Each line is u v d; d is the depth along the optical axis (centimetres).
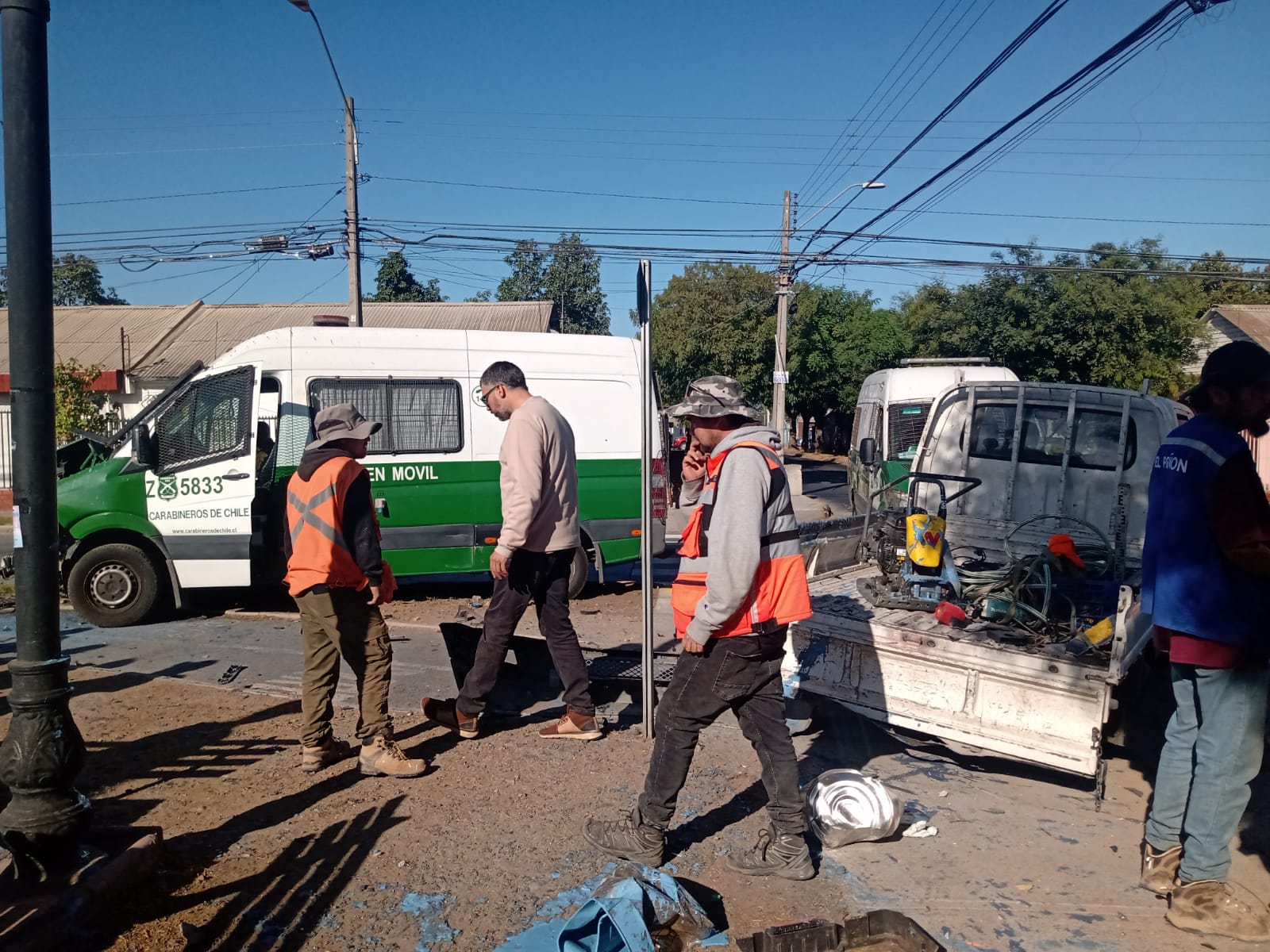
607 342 922
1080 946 327
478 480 866
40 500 310
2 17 300
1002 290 2766
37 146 305
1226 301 4159
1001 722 456
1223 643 330
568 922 304
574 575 912
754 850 378
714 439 368
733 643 352
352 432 450
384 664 450
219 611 862
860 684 505
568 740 505
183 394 807
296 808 414
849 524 689
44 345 308
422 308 2803
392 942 314
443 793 434
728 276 3231
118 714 549
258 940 312
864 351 3650
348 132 1752
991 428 688
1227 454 332
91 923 308
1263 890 378
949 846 404
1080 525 649
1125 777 500
